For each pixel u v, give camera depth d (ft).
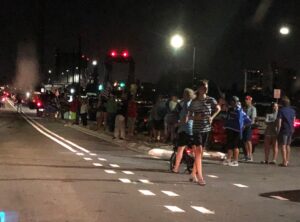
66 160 50.01
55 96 165.27
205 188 35.86
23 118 151.74
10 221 24.36
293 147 78.89
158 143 69.36
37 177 38.06
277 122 50.96
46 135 85.97
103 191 33.12
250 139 54.65
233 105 50.78
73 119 133.39
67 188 33.81
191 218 26.08
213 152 56.95
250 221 25.93
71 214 26.13
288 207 30.04
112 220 25.02
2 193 31.50
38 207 27.68
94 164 47.55
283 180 41.09
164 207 28.63
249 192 34.88
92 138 82.43
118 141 74.54
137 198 31.09
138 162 50.67
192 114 37.70
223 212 27.91
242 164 51.93
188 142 40.88
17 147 62.18
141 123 95.81
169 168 46.14
